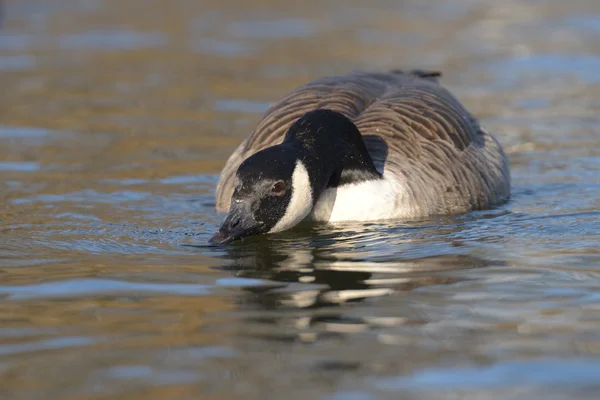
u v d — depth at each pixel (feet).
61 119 63.87
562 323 28.43
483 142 48.47
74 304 30.63
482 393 23.56
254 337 27.50
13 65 80.79
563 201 45.93
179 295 31.55
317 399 23.29
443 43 90.12
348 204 41.93
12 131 60.39
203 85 74.49
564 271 33.88
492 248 37.35
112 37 93.09
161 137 59.62
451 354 26.08
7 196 45.83
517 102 68.49
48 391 23.97
